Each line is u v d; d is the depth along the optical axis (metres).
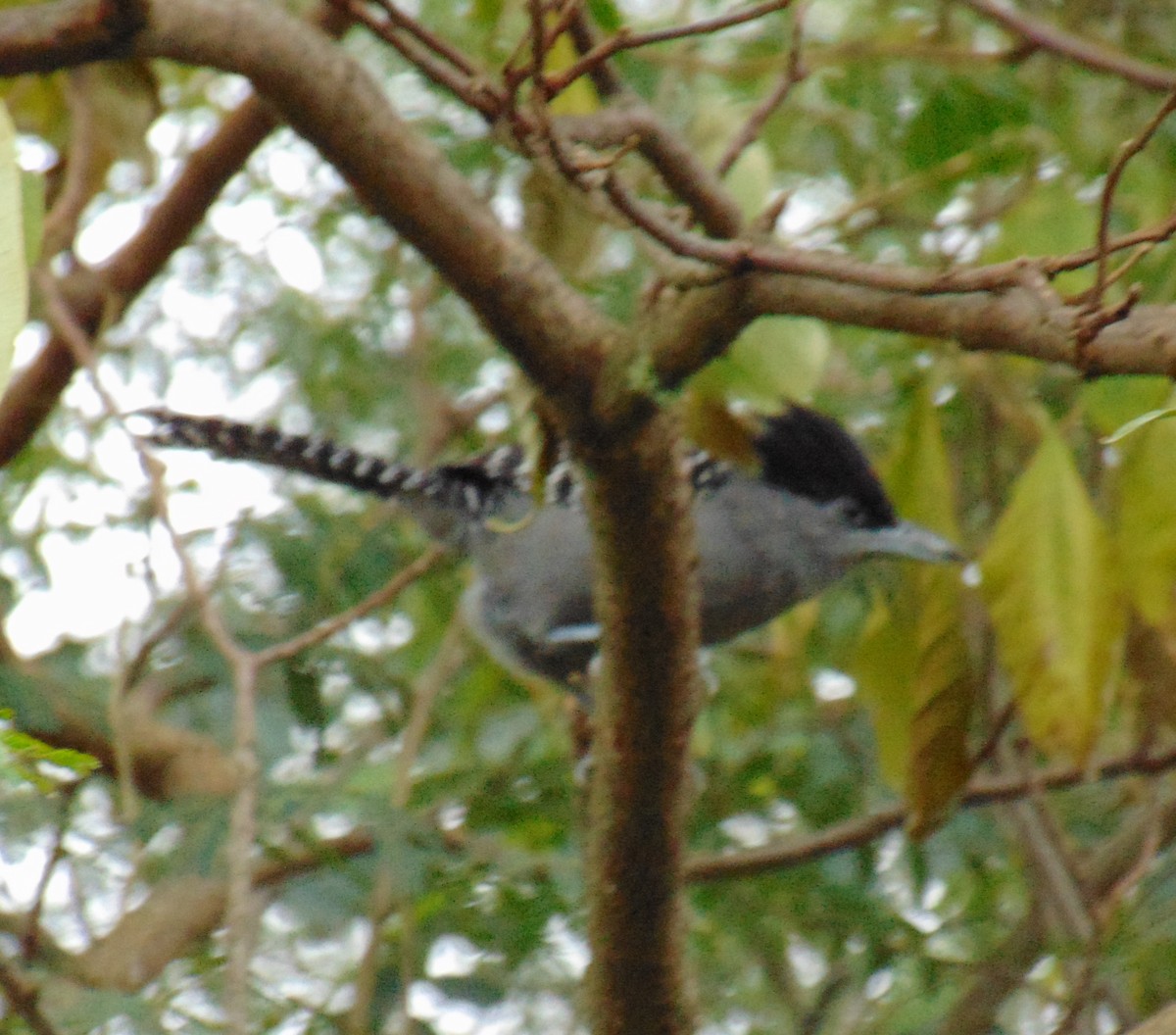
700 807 11.62
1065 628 8.48
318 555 10.94
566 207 7.24
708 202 7.31
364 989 9.81
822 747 11.80
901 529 11.41
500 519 11.24
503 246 5.95
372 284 12.81
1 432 11.25
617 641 6.76
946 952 12.01
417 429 13.02
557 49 7.79
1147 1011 11.01
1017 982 11.31
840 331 11.15
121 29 5.46
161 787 10.21
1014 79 10.22
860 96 10.34
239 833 8.10
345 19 9.61
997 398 11.41
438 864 9.79
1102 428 8.49
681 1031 7.66
